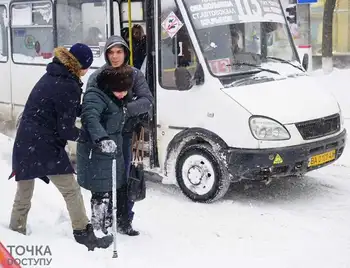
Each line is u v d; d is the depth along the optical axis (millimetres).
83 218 5457
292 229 6426
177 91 7512
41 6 9367
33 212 6082
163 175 7770
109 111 5609
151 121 7734
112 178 5480
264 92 7266
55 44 9125
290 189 7906
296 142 7012
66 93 5078
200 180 7355
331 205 7227
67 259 5016
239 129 7012
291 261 5590
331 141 7391
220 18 7559
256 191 7828
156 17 7609
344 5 21500
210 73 7277
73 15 8812
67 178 5324
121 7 8328
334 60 21609
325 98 7648
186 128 7438
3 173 7172
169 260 5500
